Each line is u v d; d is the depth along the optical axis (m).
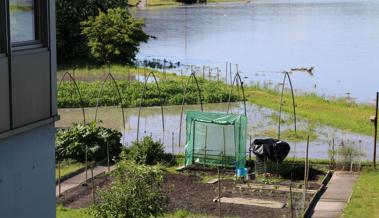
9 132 8.78
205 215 15.91
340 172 20.62
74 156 21.75
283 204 16.84
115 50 50.19
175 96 34.81
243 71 46.91
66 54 52.47
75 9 52.34
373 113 31.28
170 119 30.75
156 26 85.12
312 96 36.22
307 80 42.88
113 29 50.81
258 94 36.50
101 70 47.16
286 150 20.67
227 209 16.44
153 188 12.84
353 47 60.53
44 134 9.83
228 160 21.06
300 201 17.23
